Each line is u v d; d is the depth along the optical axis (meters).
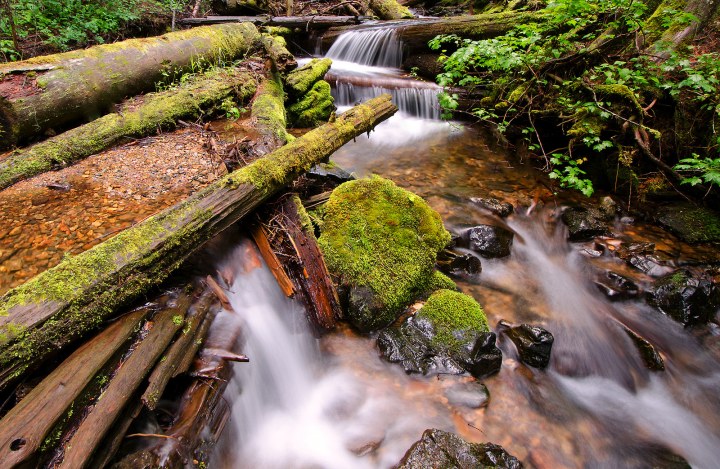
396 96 8.59
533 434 3.05
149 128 5.05
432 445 2.61
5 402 2.07
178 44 6.30
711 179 4.32
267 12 12.34
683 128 5.41
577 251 5.08
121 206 3.66
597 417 3.29
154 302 2.72
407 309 3.85
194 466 2.33
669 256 4.83
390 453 2.84
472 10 13.60
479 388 3.21
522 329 3.75
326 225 3.96
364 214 4.00
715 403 3.51
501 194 6.00
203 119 5.64
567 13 5.88
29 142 4.59
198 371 2.60
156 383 2.29
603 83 6.02
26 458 1.75
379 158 7.06
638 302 4.37
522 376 3.49
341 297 3.66
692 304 4.05
